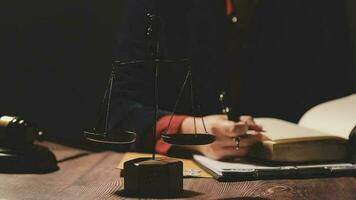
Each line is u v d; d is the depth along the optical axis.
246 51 2.40
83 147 1.99
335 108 1.85
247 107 2.42
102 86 2.61
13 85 2.55
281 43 2.46
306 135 1.61
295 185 1.45
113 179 1.49
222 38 2.32
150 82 2.09
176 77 2.27
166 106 2.26
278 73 2.45
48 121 2.58
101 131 1.42
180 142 1.32
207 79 2.29
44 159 1.59
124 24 2.19
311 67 2.52
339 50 2.59
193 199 1.32
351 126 1.68
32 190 1.38
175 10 2.28
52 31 2.57
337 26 2.62
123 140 1.35
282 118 2.46
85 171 1.59
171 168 1.34
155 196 1.33
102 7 2.60
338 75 2.56
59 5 2.57
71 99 2.60
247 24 2.38
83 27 2.59
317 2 2.57
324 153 1.60
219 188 1.41
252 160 1.65
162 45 2.26
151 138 1.88
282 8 2.47
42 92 2.57
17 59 2.55
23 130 1.58
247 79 2.41
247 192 1.38
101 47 2.61
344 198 1.33
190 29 2.29
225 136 1.62
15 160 1.56
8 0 2.52
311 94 2.50
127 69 2.09
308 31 2.54
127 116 1.97
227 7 2.36
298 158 1.58
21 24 2.54
